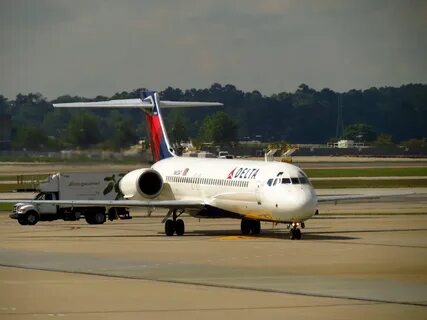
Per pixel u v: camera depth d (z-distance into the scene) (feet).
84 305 289.53
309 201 461.37
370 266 372.38
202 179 524.11
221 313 276.00
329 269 364.79
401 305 288.10
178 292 312.50
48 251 438.81
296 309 281.74
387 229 540.52
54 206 642.22
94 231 564.71
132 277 348.18
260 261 390.42
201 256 410.93
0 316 273.95
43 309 283.38
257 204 481.05
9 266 383.24
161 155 611.88
